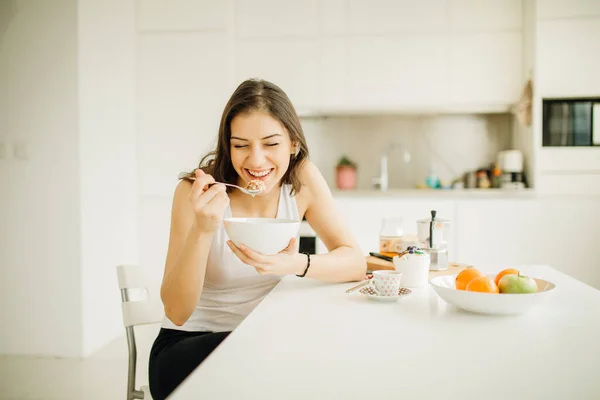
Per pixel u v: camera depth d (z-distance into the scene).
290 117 1.22
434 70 3.62
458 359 0.72
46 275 2.78
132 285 1.39
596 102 3.40
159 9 3.54
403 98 3.64
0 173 2.80
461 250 3.44
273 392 0.61
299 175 1.42
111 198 3.13
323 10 3.67
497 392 0.60
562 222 3.37
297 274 1.21
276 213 1.42
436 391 0.61
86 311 2.79
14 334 2.81
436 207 3.46
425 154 4.14
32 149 2.77
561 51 3.38
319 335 0.85
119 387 2.34
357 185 4.21
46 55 2.74
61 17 2.73
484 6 3.57
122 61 3.32
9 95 2.77
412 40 3.63
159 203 3.54
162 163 3.54
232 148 1.22
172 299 1.12
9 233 2.80
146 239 3.54
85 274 2.79
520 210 3.39
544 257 3.39
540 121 3.43
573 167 3.41
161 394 1.09
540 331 0.87
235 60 3.70
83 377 2.47
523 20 3.55
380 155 4.18
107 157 3.08
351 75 3.67
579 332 0.86
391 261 1.57
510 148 4.04
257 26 3.70
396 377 0.65
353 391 0.61
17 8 2.76
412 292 1.22
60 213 2.76
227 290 1.33
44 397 2.23
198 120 3.53
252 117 1.17
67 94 2.74
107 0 3.09
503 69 3.57
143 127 3.55
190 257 1.08
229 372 0.67
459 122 4.10
